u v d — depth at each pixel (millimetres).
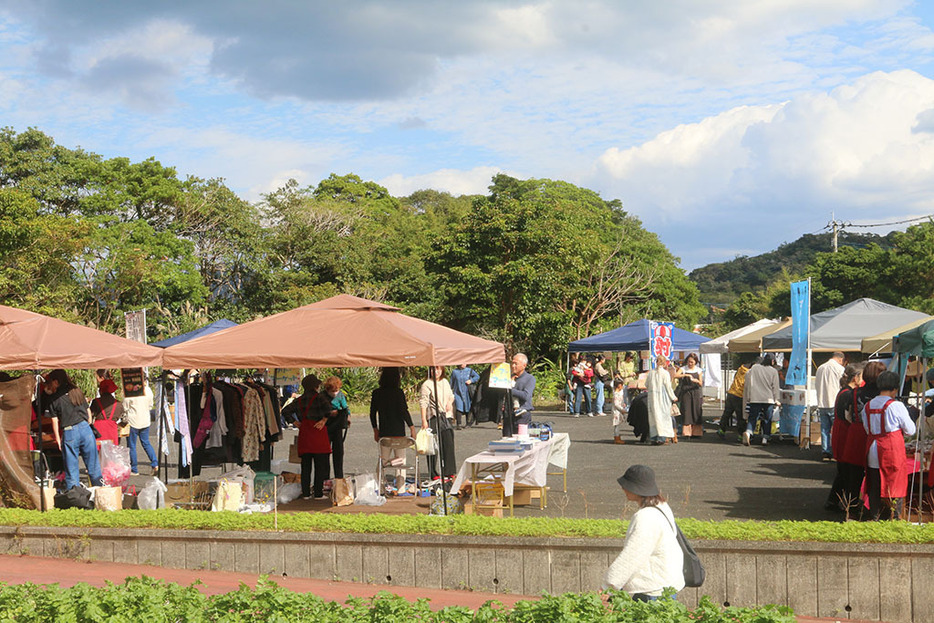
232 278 45812
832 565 7449
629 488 5191
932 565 7305
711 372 33094
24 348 10281
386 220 59469
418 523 8500
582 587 7879
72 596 5645
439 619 5348
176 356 10438
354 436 20516
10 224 30188
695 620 5098
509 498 10234
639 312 44625
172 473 14648
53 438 11641
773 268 129875
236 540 8727
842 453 10008
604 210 62094
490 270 36219
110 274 37875
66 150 42312
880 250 59375
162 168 45531
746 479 13062
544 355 37125
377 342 10109
